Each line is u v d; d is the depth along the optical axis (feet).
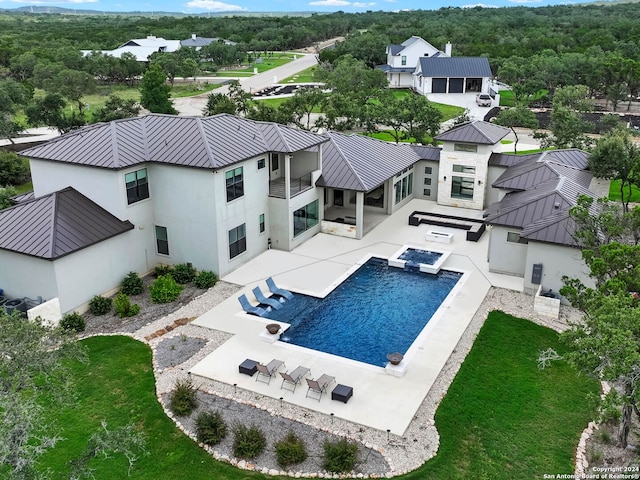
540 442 58.80
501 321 82.64
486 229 119.96
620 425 57.16
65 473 55.06
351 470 54.95
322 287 93.91
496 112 257.96
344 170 114.42
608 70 274.36
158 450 58.18
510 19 604.49
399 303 89.40
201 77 383.65
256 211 103.65
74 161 92.27
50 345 51.44
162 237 99.30
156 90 232.12
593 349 48.65
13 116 216.13
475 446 58.23
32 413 42.04
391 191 127.03
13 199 106.63
